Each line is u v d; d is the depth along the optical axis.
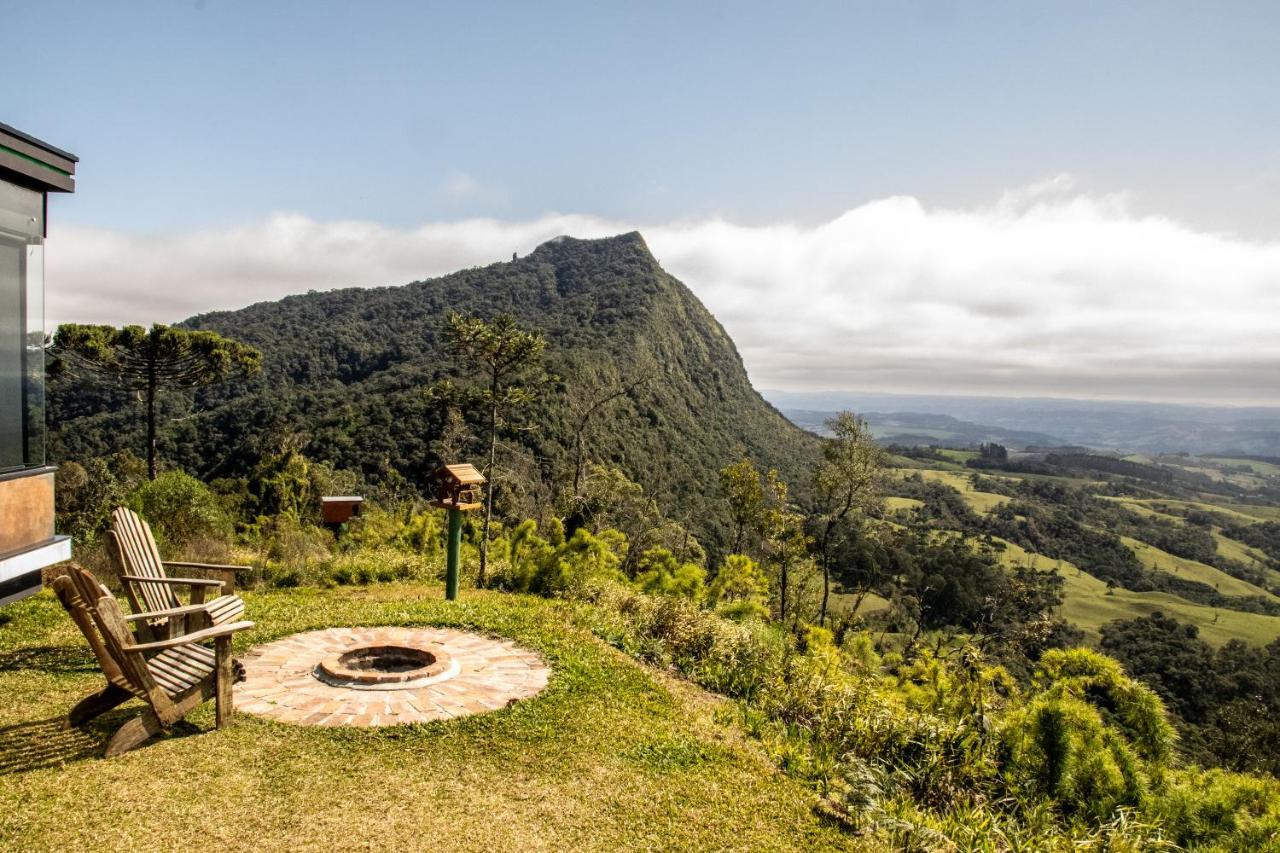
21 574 5.62
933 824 5.36
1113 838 5.49
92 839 3.66
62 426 44.84
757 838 4.64
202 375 29.25
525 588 12.59
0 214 5.64
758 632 10.10
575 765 5.24
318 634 7.86
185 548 11.49
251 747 4.91
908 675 10.87
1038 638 14.52
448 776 4.82
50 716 5.16
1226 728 22.98
